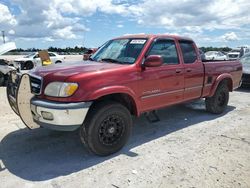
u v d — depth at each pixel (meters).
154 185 3.23
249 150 4.26
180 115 6.42
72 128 3.68
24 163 3.84
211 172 3.54
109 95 4.14
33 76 4.04
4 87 10.98
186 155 4.07
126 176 3.45
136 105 4.36
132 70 4.25
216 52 26.47
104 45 5.51
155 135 5.00
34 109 3.82
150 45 4.67
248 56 11.40
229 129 5.34
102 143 3.97
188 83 5.39
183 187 3.18
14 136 4.89
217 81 6.16
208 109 6.47
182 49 5.35
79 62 4.81
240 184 3.24
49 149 4.34
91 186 3.22
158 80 4.69
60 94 3.63
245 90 10.38
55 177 3.45
